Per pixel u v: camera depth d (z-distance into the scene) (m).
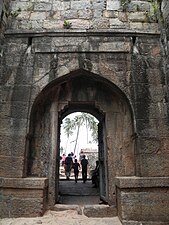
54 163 5.49
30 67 5.52
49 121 5.73
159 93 5.36
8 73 5.47
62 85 5.96
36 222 4.36
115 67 5.55
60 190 8.00
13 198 4.75
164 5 5.78
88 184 9.92
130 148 5.52
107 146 5.62
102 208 5.11
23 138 5.05
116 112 5.86
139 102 5.27
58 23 6.04
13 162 4.91
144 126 5.12
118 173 5.43
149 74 5.50
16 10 6.16
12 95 5.30
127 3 6.29
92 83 6.04
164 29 5.67
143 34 5.85
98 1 6.29
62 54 5.63
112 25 6.05
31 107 5.24
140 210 4.57
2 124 5.11
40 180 4.81
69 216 4.89
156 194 4.67
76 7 6.22
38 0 6.28
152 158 4.94
